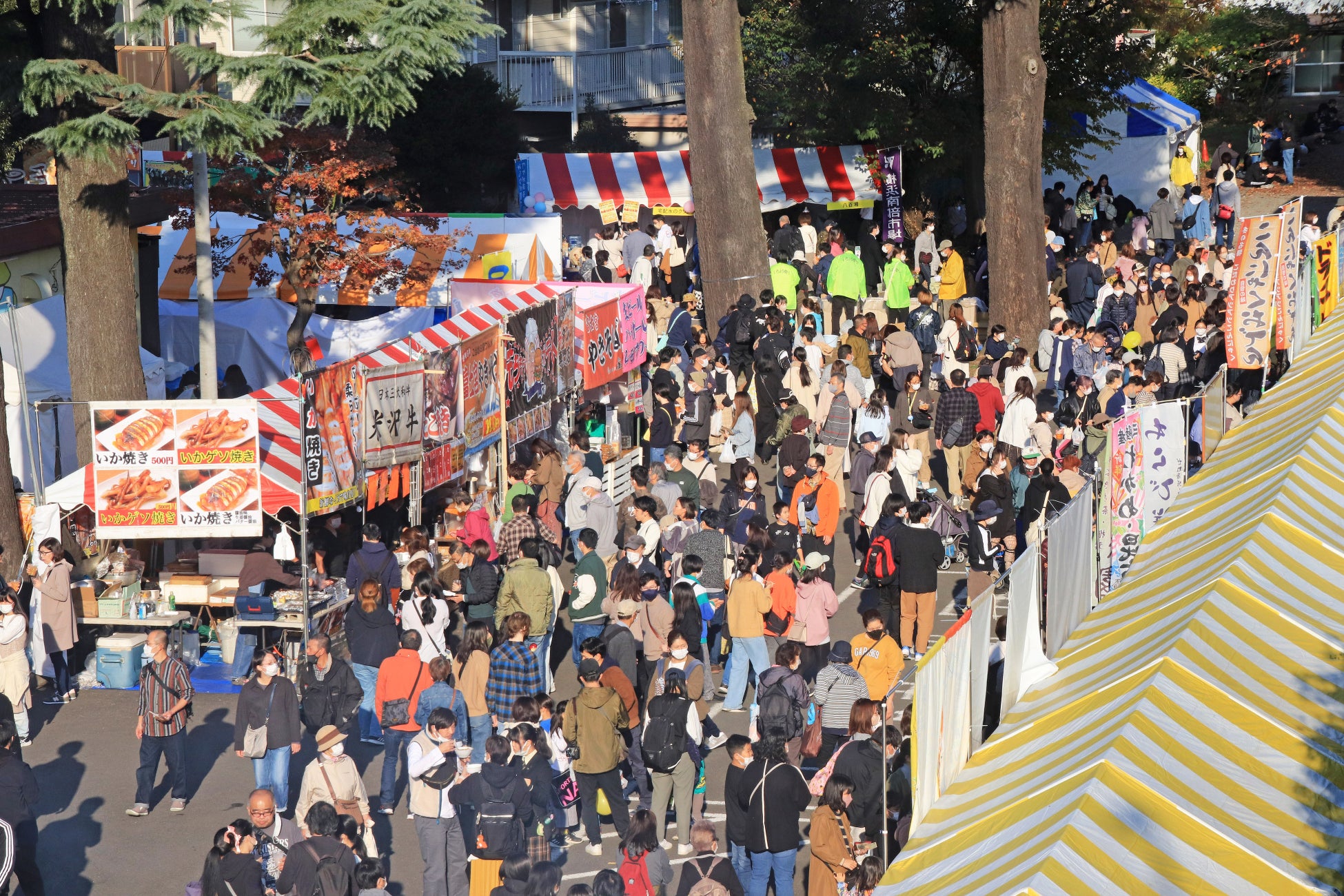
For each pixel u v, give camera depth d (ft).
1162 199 178.09
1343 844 41.42
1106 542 82.53
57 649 80.74
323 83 95.20
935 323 145.89
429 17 95.30
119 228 100.94
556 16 258.16
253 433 80.18
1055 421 116.06
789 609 80.59
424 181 199.00
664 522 93.76
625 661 71.61
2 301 120.88
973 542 88.17
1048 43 194.08
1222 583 59.21
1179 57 277.44
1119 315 144.77
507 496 99.76
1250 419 98.02
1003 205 155.63
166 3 91.04
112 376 100.94
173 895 61.26
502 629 80.18
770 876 61.26
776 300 143.13
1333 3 272.72
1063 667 61.87
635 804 71.61
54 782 71.92
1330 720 49.01
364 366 83.82
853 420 120.47
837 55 194.39
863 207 198.39
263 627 82.23
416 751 60.13
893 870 44.96
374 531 84.38
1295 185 237.45
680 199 188.75
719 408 131.64
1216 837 41.09
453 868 60.70
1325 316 136.56
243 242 133.18
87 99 92.22
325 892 53.78
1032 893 37.70
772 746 58.44
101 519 80.59
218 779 73.15
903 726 59.16
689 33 159.12
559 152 241.96
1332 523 68.74
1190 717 48.42
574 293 118.21
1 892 55.11
